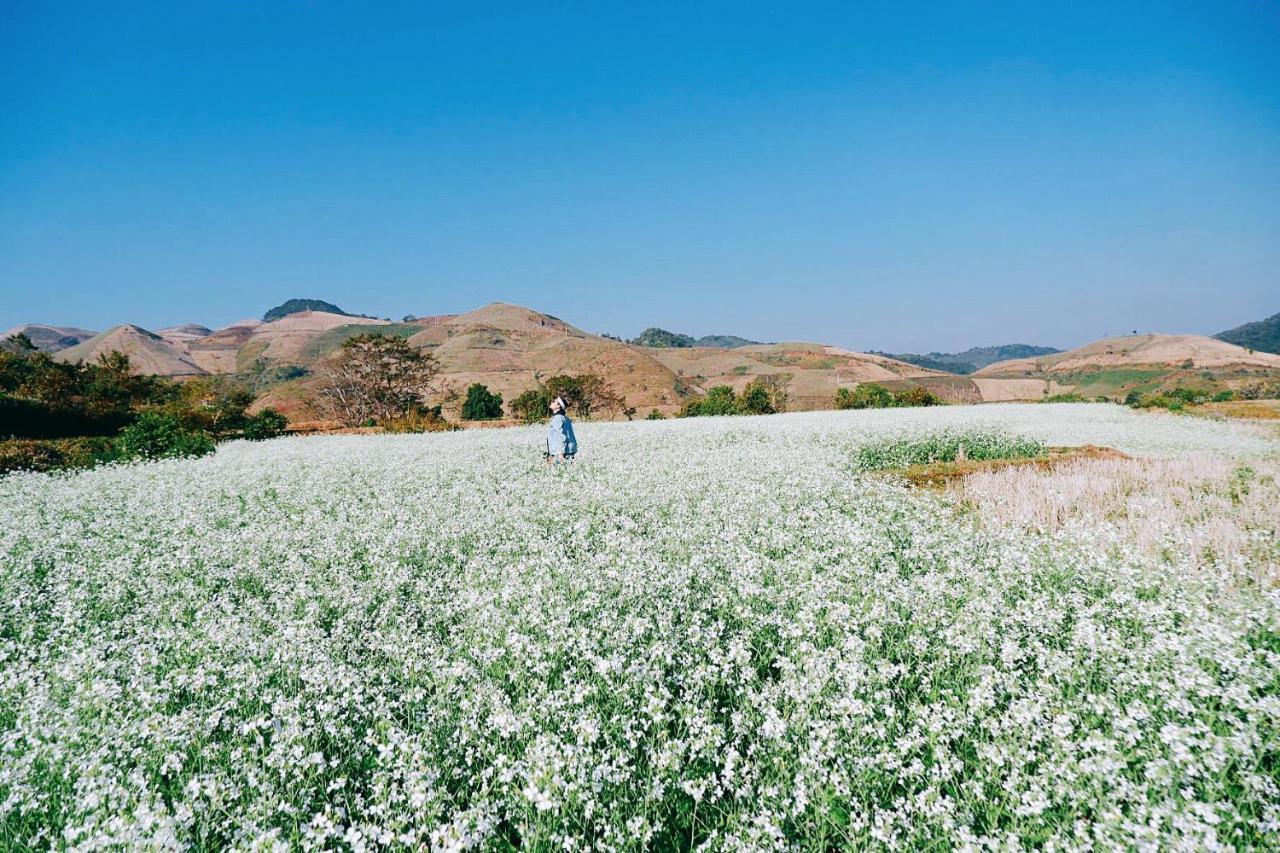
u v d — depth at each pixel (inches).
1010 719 189.8
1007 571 325.7
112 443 1248.8
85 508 592.4
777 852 153.1
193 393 2409.0
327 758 197.0
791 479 590.2
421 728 201.3
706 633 251.4
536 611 273.4
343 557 402.3
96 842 147.6
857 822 159.8
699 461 754.2
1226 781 165.2
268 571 382.9
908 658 246.4
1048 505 538.0
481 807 163.5
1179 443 1019.3
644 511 508.4
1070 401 2480.3
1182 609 263.9
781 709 212.7
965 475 702.5
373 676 243.6
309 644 259.4
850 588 303.3
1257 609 259.6
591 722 184.4
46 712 214.5
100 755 183.8
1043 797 157.2
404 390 3016.7
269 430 1662.2
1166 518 469.4
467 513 498.3
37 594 359.9
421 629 297.9
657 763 178.4
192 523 512.7
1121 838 146.2
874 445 915.4
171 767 188.7
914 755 191.2
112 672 243.8
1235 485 610.5
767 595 298.8
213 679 229.0
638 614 283.9
